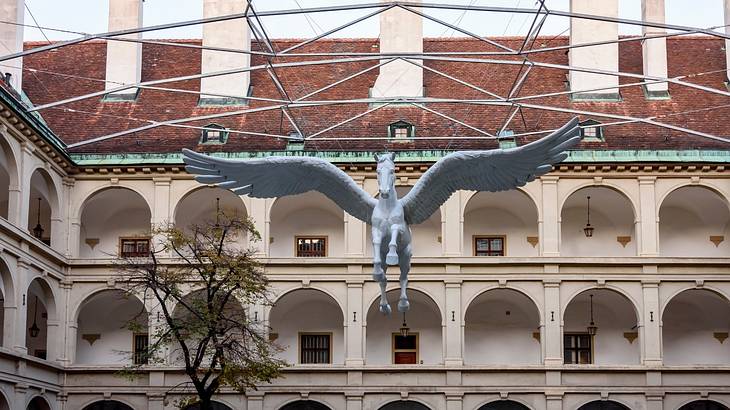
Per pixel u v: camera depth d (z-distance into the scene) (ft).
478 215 194.80
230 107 198.39
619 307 192.24
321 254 193.67
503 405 181.88
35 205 189.88
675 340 192.75
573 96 198.39
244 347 154.51
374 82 204.64
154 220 184.65
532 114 194.90
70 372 181.16
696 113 194.39
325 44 216.13
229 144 189.47
